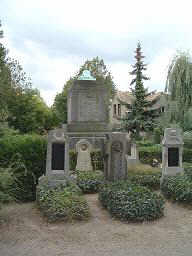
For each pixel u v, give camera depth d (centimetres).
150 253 562
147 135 3166
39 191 843
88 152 1490
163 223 730
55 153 920
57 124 3888
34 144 945
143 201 750
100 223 723
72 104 2058
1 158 896
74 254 556
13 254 553
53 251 568
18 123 3172
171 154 1085
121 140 1084
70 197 781
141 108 2966
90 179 1059
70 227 693
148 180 1098
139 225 714
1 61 2202
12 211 810
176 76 2134
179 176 1023
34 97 3625
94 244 604
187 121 2131
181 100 2127
